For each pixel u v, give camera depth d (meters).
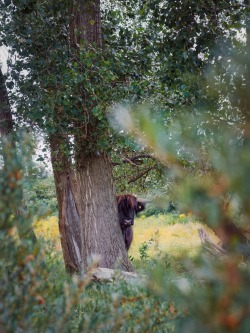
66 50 10.54
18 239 2.14
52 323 2.21
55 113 10.31
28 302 2.04
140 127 1.06
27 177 2.35
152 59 10.76
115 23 11.41
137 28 10.70
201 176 1.00
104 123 9.42
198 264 1.08
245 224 0.96
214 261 1.06
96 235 11.15
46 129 9.92
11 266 2.32
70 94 10.17
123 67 10.53
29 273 2.09
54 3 10.37
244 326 0.90
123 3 10.63
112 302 2.57
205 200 0.95
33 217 2.14
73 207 13.14
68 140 11.01
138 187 13.97
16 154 2.23
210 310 0.96
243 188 0.91
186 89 7.56
